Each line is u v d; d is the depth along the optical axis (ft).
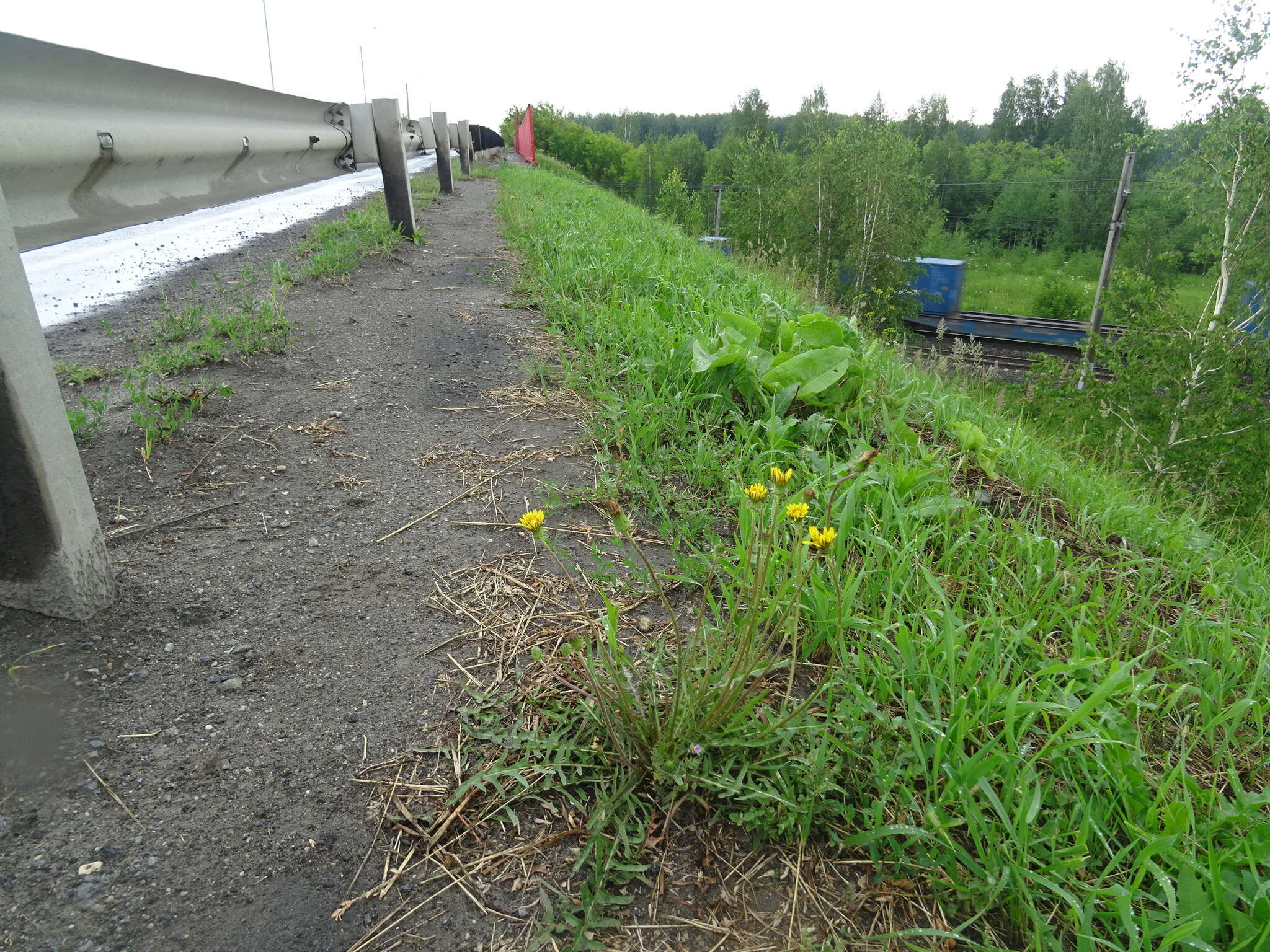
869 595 6.95
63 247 17.89
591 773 5.16
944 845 4.73
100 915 3.98
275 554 7.27
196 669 5.78
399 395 11.11
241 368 11.10
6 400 5.22
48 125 7.53
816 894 4.54
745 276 24.02
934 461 9.78
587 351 13.03
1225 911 4.25
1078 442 17.13
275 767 5.03
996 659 6.07
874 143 109.29
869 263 107.34
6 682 5.33
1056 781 5.31
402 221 22.11
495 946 4.08
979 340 118.62
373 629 6.44
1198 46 64.34
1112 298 59.47
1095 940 4.20
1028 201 197.77
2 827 4.37
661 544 8.04
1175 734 6.19
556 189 49.39
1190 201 69.56
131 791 4.73
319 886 4.30
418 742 5.34
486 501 8.57
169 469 8.40
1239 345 52.54
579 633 6.48
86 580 5.98
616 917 4.28
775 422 9.77
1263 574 10.08
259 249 19.13
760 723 5.37
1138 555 9.29
